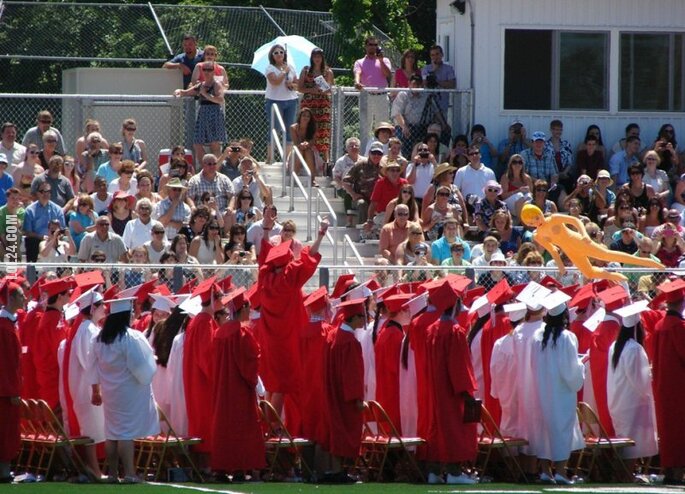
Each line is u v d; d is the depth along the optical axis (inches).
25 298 1770.4
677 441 1731.1
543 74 2773.1
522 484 1672.0
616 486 1669.5
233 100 2812.5
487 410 1753.2
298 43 2950.3
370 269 1825.8
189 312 1667.1
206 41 3203.7
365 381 1754.4
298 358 1721.2
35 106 2834.6
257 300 1765.5
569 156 2640.3
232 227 2114.9
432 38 4141.2
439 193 2345.0
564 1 2770.7
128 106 2613.2
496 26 2748.5
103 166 2391.7
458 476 1660.9
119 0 3683.6
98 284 1652.3
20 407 1642.5
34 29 3189.0
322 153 2623.0
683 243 2237.9
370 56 2753.4
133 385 1612.9
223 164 2481.5
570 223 1459.2
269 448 1705.2
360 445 1660.9
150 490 1510.8
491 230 2308.1
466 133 2743.6
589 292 1803.6
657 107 2827.3
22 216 2223.2
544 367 1686.8
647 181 2578.7
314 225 2465.6
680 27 2817.4
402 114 2682.1
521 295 1715.1
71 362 1628.9
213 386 1646.2
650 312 1859.0
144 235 2172.7
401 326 1731.1
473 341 1777.8
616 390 1769.2
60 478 1647.4
